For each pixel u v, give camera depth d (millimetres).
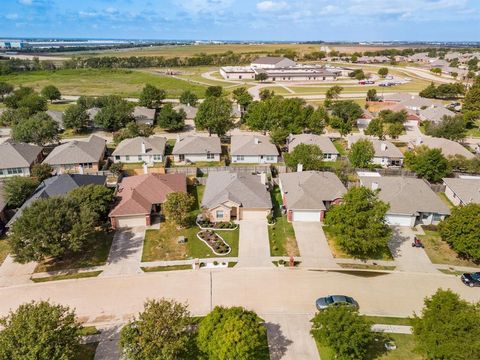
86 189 47656
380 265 40875
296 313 33719
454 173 62031
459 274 39500
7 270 39562
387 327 32125
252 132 91438
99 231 46750
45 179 56062
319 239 45562
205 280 38125
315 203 48844
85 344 30328
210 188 54250
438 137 81375
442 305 26828
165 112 90812
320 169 62375
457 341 24453
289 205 48656
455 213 41469
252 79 177625
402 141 85000
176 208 46031
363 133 91375
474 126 98500
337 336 26156
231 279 38281
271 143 74125
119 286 37188
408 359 28938
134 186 52219
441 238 45688
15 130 75812
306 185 52219
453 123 82438
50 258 41562
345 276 39031
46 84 163375
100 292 36344
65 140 84750
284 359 28859
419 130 94500
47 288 36938
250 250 43156
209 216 48969
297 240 45281
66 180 52625
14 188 50344
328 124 94875
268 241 45062
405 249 43750
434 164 58531
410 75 188250
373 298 35812
